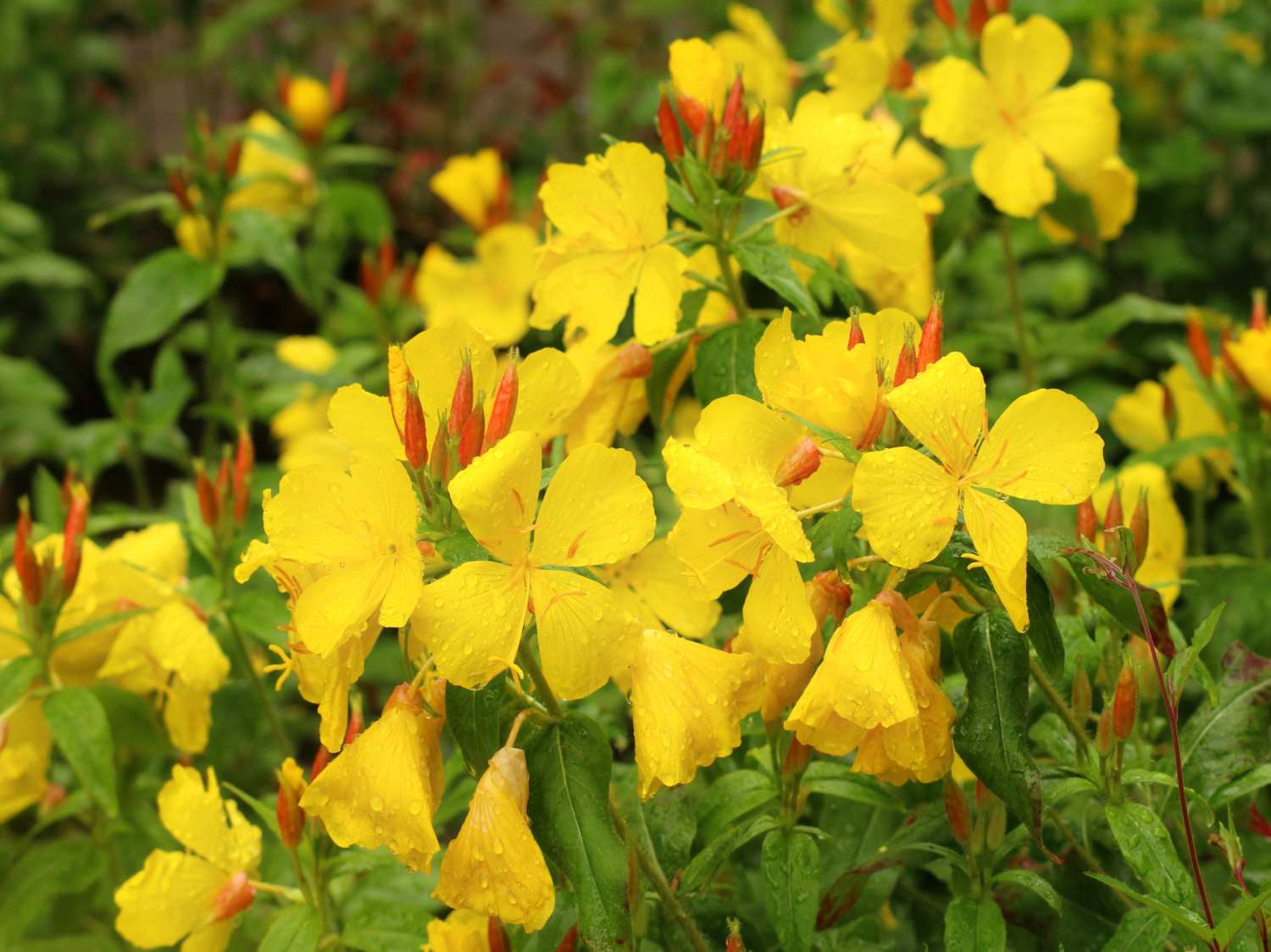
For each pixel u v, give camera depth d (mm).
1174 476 897
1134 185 846
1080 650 725
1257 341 792
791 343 658
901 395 625
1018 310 916
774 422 647
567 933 685
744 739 757
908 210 743
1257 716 704
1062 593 762
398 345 646
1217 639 807
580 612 628
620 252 719
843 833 739
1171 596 782
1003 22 816
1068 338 981
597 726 648
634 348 728
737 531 643
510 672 650
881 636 633
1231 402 822
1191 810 691
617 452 629
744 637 670
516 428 656
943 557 642
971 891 686
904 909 770
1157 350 1138
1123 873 722
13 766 804
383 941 728
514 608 626
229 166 1056
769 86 921
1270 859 734
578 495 630
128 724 804
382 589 626
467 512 618
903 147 873
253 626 821
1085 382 1045
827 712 633
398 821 630
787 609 641
